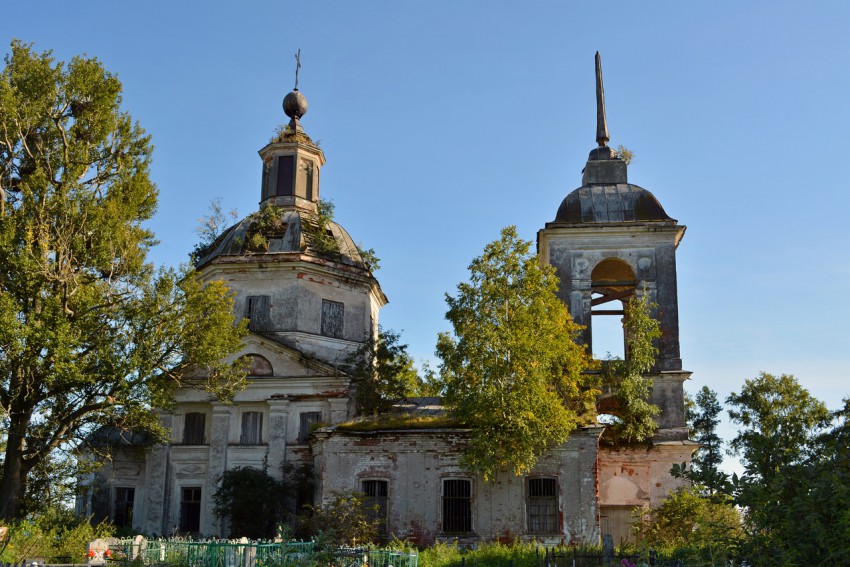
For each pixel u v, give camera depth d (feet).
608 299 111.55
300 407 111.65
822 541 27.84
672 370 104.32
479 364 90.68
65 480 98.78
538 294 93.56
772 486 29.96
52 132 98.27
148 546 63.77
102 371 91.45
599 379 100.63
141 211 102.42
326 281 120.88
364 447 93.76
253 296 118.21
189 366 104.47
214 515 109.60
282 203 129.90
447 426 93.91
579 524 89.61
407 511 91.45
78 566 60.85
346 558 59.26
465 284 95.20
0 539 74.90
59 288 92.68
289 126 135.74
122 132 102.06
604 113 120.88
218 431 112.06
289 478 107.45
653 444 100.83
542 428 87.20
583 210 111.45
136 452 114.21
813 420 127.24
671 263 108.47
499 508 91.04
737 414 134.51
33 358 87.04
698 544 34.50
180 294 97.40
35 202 93.76
